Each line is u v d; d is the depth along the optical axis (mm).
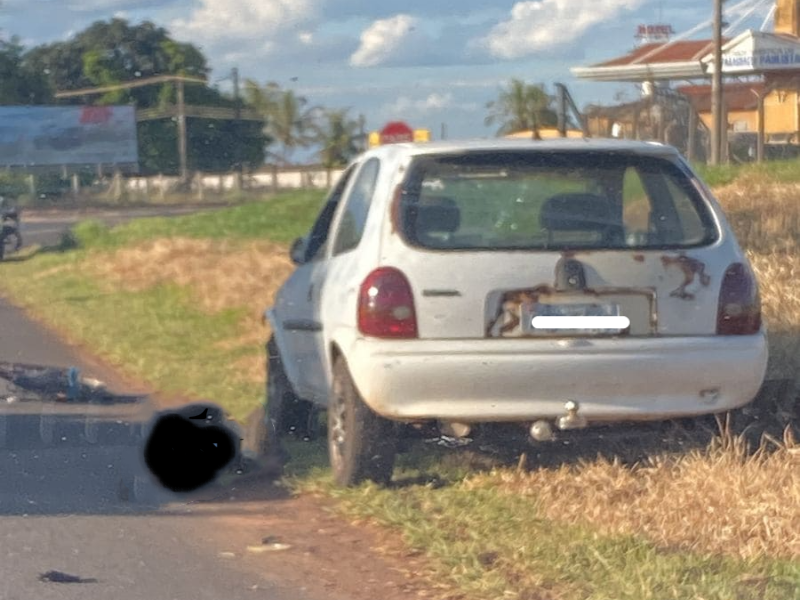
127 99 72000
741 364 6434
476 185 6695
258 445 8141
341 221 7418
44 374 10148
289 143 58125
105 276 19688
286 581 5527
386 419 6566
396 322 6324
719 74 32000
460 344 6293
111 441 8508
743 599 4926
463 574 5355
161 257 21031
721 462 6316
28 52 73625
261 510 6750
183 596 5312
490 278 6340
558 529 5922
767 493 5910
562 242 6504
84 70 72375
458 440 6688
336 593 5363
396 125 9328
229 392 10094
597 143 6887
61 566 5727
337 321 6750
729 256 6562
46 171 63562
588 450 7113
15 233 26703
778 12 48031
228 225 27562
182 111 65750
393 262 6406
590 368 6281
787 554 5477
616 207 6738
